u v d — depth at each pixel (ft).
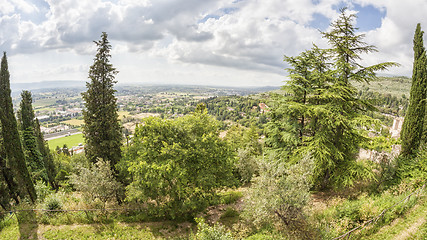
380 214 35.37
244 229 39.75
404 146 61.11
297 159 48.83
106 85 66.49
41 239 37.99
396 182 49.93
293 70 54.80
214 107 565.12
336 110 45.55
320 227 35.45
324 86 52.13
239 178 78.79
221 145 52.21
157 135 49.49
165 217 49.80
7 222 41.27
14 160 53.31
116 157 64.85
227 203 59.72
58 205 46.60
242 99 623.36
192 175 48.52
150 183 44.55
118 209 49.67
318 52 53.16
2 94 53.47
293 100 55.77
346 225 35.50
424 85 57.77
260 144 122.52
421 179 46.75
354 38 45.75
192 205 45.85
